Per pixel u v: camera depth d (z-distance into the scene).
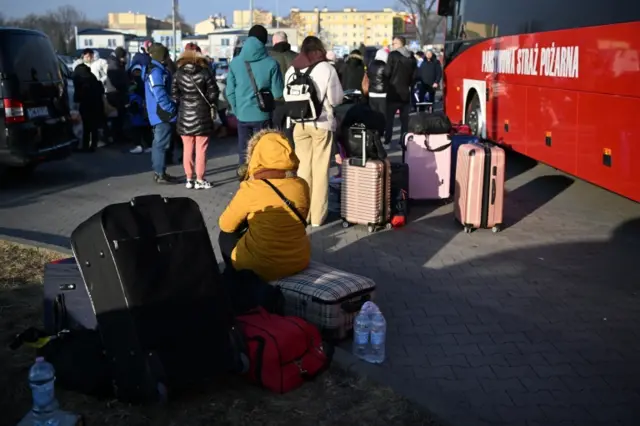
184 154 10.48
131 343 3.94
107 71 15.19
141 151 14.31
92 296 4.04
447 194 9.35
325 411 4.12
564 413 4.23
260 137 5.27
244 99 9.39
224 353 4.17
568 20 9.20
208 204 9.47
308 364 4.44
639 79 7.52
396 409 4.15
